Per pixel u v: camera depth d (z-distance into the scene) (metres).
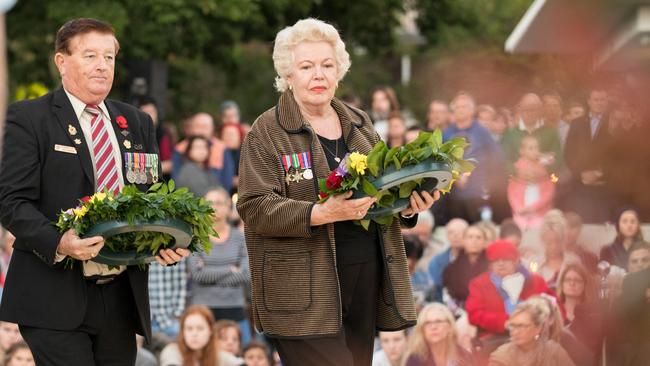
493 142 17.69
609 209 16.66
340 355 8.66
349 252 8.77
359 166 8.20
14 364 13.57
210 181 19.50
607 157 16.88
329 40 8.89
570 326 13.96
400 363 13.99
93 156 8.93
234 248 16.38
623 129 17.09
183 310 15.95
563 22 16.36
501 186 17.44
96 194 8.45
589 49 18.02
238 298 16.34
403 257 9.00
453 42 38.44
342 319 8.81
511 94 28.67
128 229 8.48
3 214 8.60
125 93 26.77
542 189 17.31
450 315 13.93
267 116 8.95
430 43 40.78
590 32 17.00
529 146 17.47
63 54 8.96
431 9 40.75
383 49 39.91
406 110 37.97
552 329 13.62
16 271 8.80
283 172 8.74
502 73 30.28
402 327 8.92
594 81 17.92
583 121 17.48
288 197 8.74
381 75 43.03
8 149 8.70
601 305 13.98
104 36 8.99
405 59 42.81
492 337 14.16
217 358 14.58
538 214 17.28
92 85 8.92
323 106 8.93
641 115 17.22
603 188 16.77
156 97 26.16
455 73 36.56
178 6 28.75
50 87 31.22
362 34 39.25
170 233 8.64
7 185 8.62
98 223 8.45
